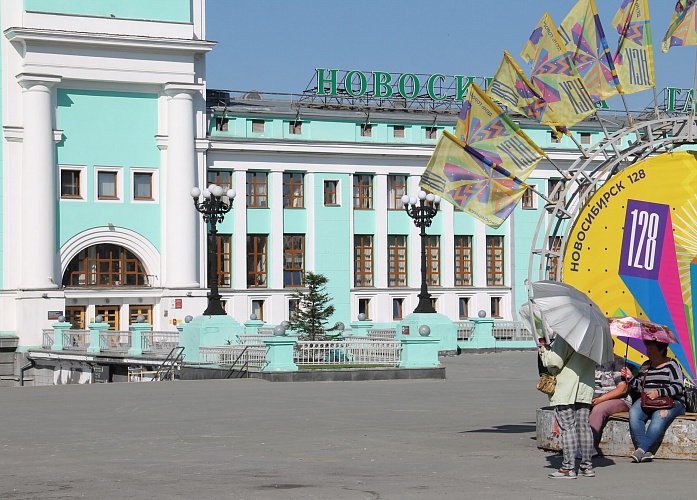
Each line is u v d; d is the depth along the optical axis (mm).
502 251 60719
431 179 15273
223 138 54188
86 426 17688
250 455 13992
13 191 50531
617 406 13617
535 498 10531
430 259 59125
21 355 49312
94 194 52000
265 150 55156
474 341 48188
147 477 12172
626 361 14594
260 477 12102
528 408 20625
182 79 53031
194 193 35812
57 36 50219
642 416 13094
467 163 15266
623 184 14625
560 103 15680
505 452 14078
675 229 14422
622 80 15945
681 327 14414
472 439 15539
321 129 56844
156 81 52500
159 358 37781
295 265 56438
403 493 10891
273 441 15461
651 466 12664
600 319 11906
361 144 57156
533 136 59438
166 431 16875
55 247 50938
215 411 20188
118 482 11820
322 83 56906
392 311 58156
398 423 17859
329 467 12844
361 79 57625
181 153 52969
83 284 51906
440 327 44125
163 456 13961
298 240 56594
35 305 49594
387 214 58250
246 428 17234
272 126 55938
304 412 19875
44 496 10961
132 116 52812
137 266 53188
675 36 15836
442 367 30859
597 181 14844
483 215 15234
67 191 51625
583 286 14641
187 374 33094
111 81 51656
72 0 51500
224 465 13094
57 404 21891
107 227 52031
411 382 28859
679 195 14438
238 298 54500
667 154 14547
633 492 10875
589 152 15562
